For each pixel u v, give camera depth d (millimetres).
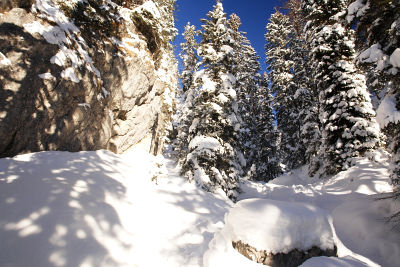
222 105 12602
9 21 5477
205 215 7168
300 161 23203
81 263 3342
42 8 6473
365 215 7695
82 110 7133
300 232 3840
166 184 9297
